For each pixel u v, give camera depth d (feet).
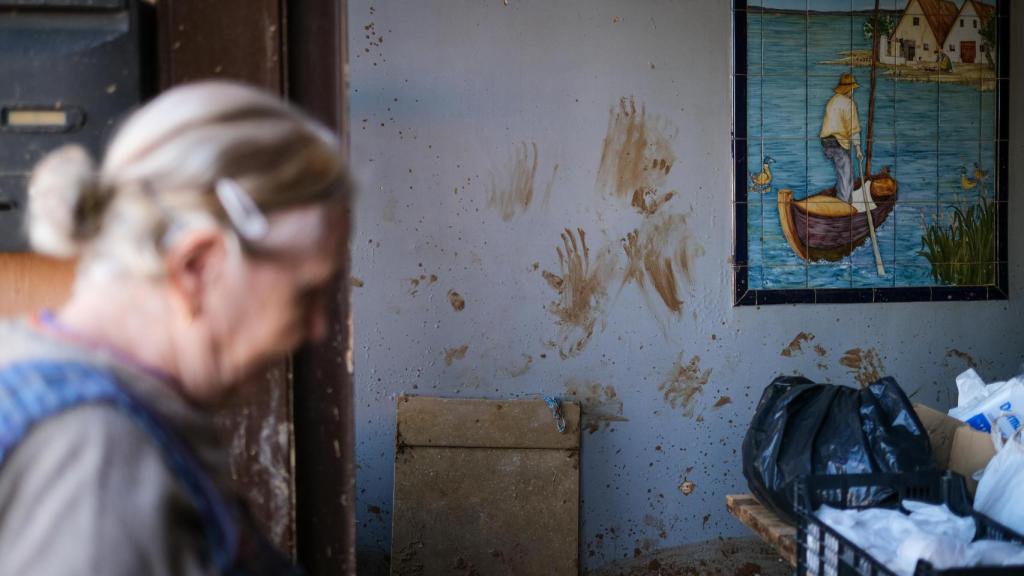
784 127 10.00
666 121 9.81
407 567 9.39
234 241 2.07
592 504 9.95
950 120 10.24
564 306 9.78
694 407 10.09
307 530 4.50
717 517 10.22
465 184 9.52
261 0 4.16
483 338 9.68
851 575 5.49
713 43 9.83
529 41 9.52
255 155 2.07
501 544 9.51
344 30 4.33
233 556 2.09
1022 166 10.45
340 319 4.44
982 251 10.44
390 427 9.62
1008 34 10.23
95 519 1.74
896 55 10.08
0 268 4.09
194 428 2.11
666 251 9.92
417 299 9.55
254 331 2.19
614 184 9.77
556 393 9.82
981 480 6.38
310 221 2.16
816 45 9.96
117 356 2.05
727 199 9.99
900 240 10.28
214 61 4.16
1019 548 5.44
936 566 5.17
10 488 1.81
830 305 10.23
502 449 9.55
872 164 10.14
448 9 9.36
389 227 9.45
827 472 6.91
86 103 3.69
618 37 9.67
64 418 1.86
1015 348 10.58
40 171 2.12
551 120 9.62
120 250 2.03
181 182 2.01
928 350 10.44
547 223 9.70
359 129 9.34
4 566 1.74
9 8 3.63
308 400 4.46
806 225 10.11
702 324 10.04
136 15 3.74
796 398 7.59
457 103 9.45
